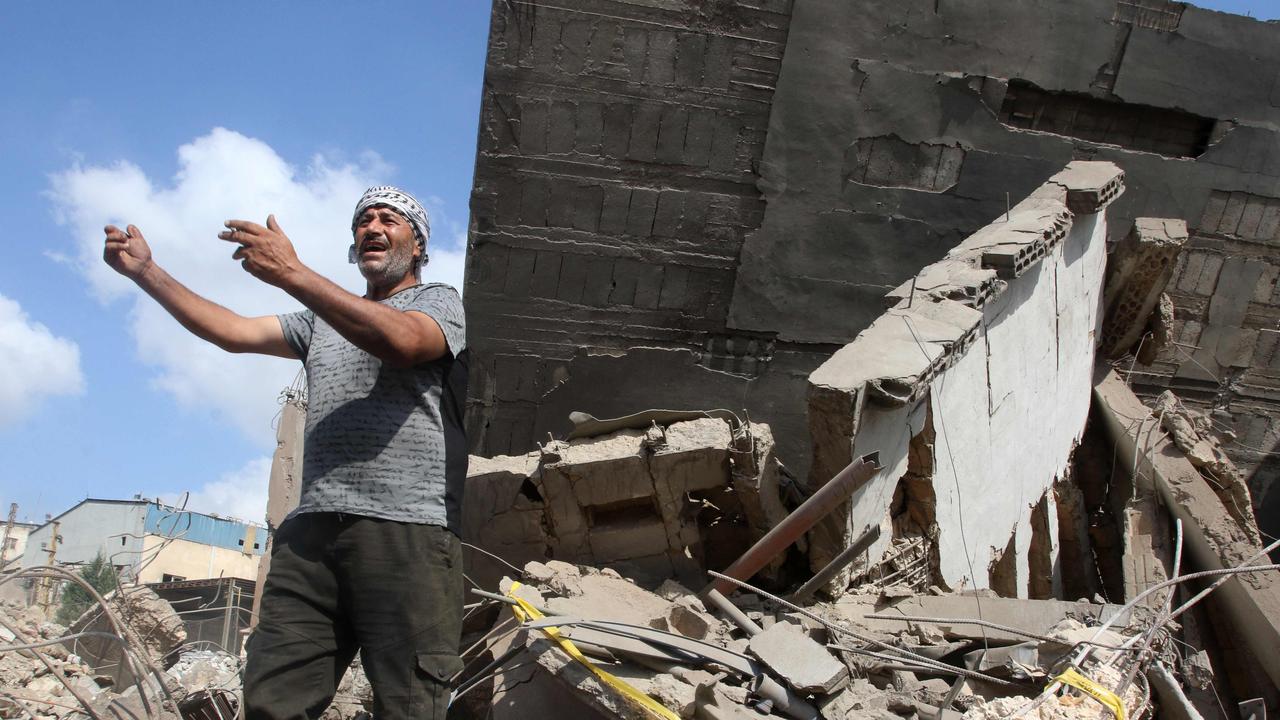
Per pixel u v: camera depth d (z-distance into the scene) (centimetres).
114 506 2547
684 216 1086
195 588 1499
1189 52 1143
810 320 1155
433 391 382
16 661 627
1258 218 1259
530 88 1005
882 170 1109
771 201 1089
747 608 689
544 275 1097
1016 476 1021
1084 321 1202
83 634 511
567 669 508
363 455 369
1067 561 1235
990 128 1124
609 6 972
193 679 745
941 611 716
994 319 927
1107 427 1264
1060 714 473
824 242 1123
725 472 741
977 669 602
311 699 359
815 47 1030
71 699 622
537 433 1178
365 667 362
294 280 334
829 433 699
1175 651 738
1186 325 1334
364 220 412
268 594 366
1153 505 1157
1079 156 1172
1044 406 1091
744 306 1137
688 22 992
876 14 1035
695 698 486
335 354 396
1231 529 1084
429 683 359
